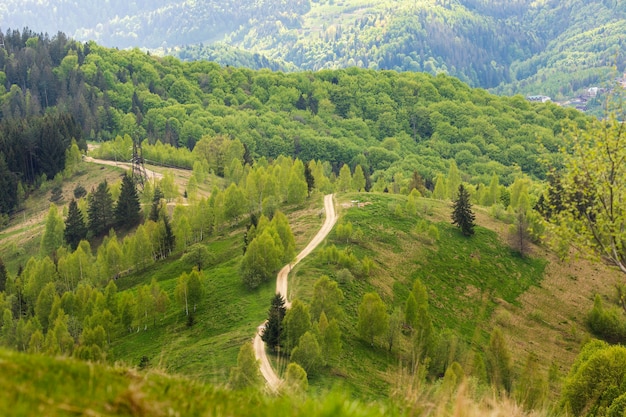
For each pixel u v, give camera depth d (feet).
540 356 163.12
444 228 370.73
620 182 80.69
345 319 235.20
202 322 238.07
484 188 489.26
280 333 182.39
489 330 160.86
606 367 122.31
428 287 303.07
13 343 222.07
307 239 339.98
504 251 340.80
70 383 25.14
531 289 284.82
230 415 26.73
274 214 357.00
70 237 425.28
